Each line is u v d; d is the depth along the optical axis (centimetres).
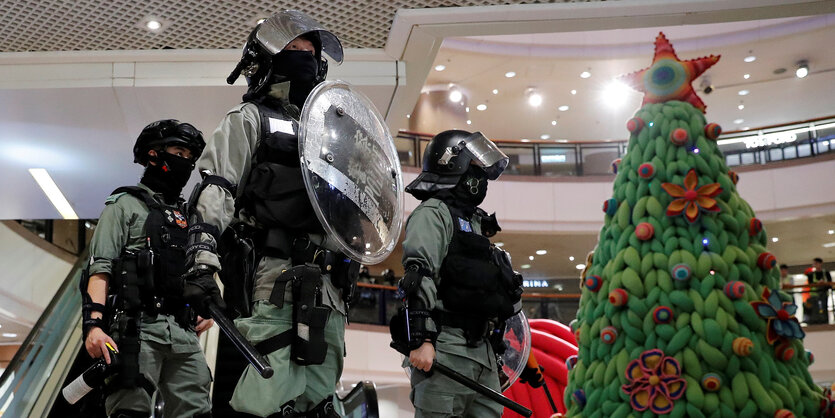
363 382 368
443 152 293
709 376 276
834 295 1321
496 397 253
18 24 533
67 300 554
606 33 1581
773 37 1529
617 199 315
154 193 325
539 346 495
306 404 213
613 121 1938
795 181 1455
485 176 298
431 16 529
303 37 241
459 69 1658
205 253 186
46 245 1045
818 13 543
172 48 570
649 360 283
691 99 323
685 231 297
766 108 1839
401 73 573
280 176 212
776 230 1562
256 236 212
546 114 1897
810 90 1744
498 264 285
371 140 233
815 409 282
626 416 284
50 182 736
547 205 1537
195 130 333
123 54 566
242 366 575
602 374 295
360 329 1299
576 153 1571
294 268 207
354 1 519
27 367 485
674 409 277
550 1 526
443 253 277
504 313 279
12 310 983
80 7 518
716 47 1568
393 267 1727
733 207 302
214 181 200
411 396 281
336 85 231
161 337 299
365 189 222
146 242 308
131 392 293
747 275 292
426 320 258
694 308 285
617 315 296
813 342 1309
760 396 273
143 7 520
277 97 232
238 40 562
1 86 571
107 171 714
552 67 1639
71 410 487
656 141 312
